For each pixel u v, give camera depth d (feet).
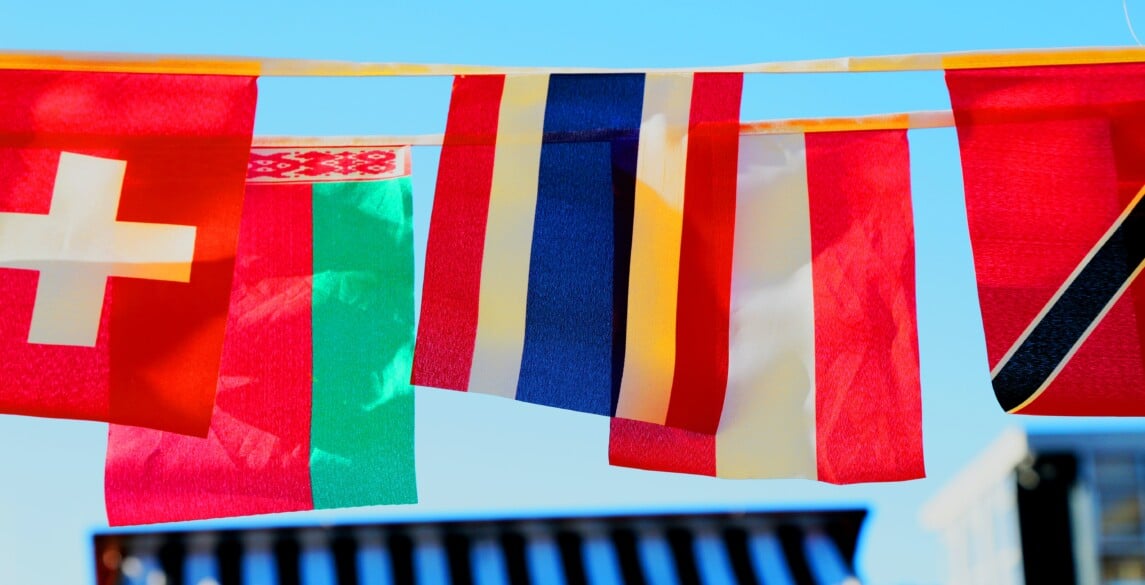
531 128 8.54
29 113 8.32
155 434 8.38
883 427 8.39
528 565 23.34
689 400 8.34
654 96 8.59
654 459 8.38
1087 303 8.29
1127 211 8.38
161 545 22.65
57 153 8.30
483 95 8.56
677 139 8.55
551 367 8.29
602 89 8.59
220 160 8.31
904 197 8.65
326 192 8.83
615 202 8.48
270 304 8.62
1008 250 8.38
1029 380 8.20
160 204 8.27
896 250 8.60
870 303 8.53
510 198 8.45
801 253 8.59
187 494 8.30
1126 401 8.18
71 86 8.36
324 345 8.57
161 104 8.36
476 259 8.38
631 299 8.38
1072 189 8.44
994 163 8.46
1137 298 8.29
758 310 8.50
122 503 8.25
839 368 8.45
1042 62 8.45
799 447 8.36
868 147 8.73
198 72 8.26
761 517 23.49
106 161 8.30
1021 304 8.31
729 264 8.46
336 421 8.46
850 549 22.90
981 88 8.52
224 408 8.44
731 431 8.38
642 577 22.89
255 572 22.95
